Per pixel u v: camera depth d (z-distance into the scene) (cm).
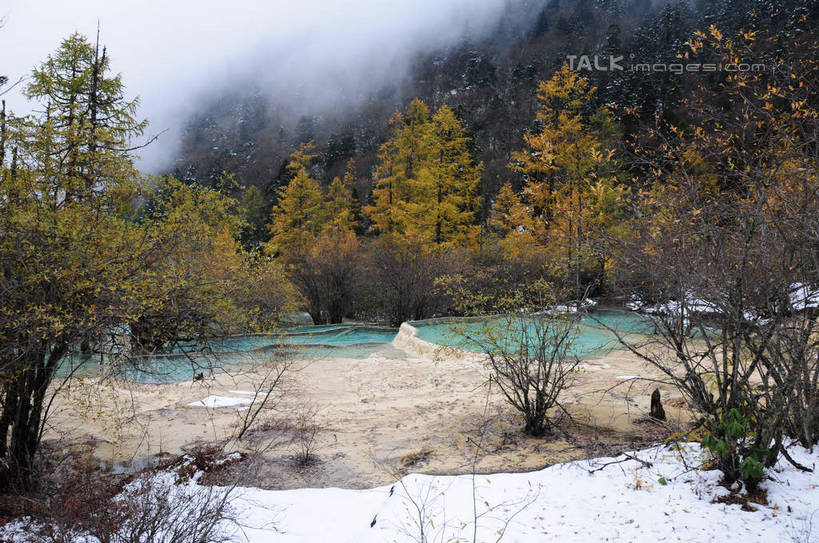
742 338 379
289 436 727
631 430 656
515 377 735
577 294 695
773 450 380
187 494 484
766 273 341
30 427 546
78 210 532
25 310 465
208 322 639
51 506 432
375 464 613
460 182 2738
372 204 4225
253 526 429
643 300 471
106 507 409
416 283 2248
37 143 540
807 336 338
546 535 363
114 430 740
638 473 460
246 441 704
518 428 709
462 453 624
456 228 2716
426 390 1028
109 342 531
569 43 8481
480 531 378
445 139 2805
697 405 414
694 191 391
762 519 336
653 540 335
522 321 723
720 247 367
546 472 501
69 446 666
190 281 574
